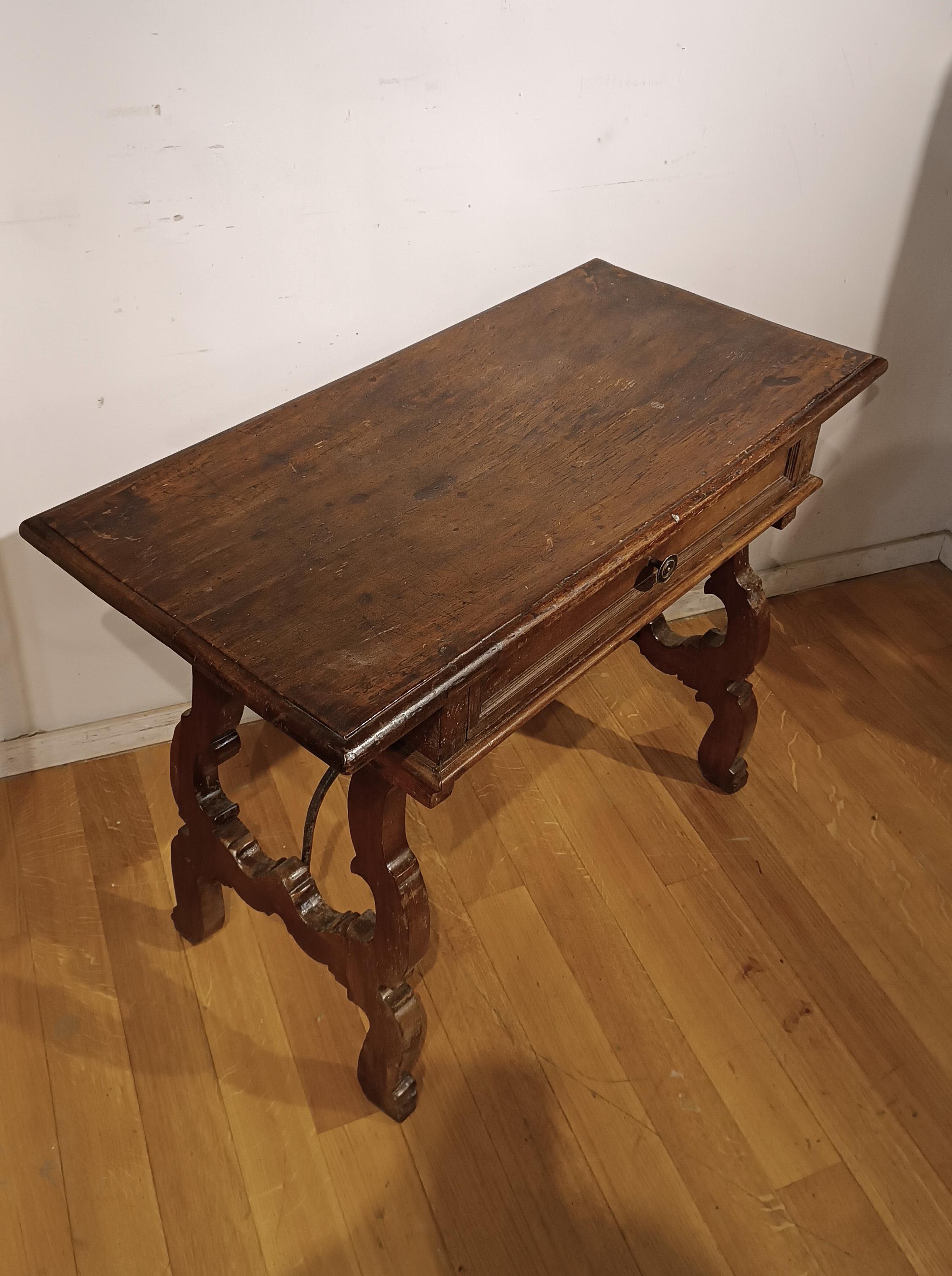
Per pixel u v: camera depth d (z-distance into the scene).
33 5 1.59
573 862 2.21
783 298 2.42
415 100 1.89
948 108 2.26
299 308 2.03
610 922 2.10
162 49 1.69
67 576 2.13
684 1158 1.77
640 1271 1.64
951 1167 1.78
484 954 2.04
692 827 2.29
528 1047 1.91
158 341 1.96
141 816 2.26
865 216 2.36
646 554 1.50
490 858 2.21
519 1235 1.68
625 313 1.96
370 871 1.54
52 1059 1.85
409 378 1.81
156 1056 1.86
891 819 2.32
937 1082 1.89
